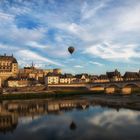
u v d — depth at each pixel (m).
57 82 198.00
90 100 105.25
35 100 111.44
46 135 39.69
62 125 47.81
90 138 37.00
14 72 198.00
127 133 39.69
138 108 71.31
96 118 55.72
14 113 66.25
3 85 180.88
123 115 59.25
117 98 107.94
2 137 38.78
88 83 165.50
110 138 36.75
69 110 71.88
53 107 80.50
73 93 141.38
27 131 42.78
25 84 180.25
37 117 58.66
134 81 121.06
